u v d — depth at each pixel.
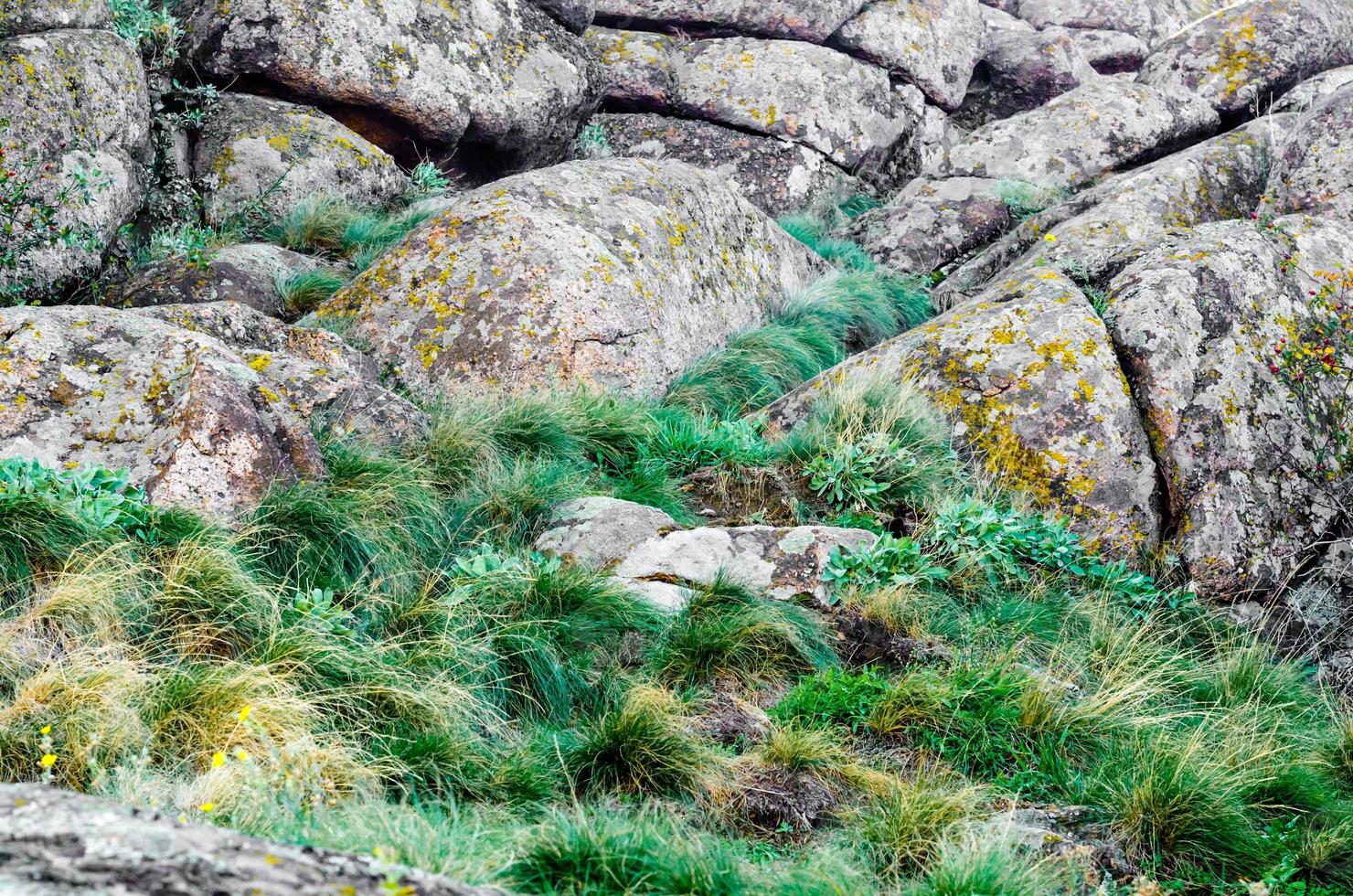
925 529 10.45
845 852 6.27
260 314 11.38
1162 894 6.36
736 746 7.34
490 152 19.05
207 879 3.63
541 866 5.49
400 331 12.53
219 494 8.30
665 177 14.88
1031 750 7.66
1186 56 21.45
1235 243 12.43
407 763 6.54
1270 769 7.48
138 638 6.97
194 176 15.96
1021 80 24.06
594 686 7.89
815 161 20.47
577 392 11.80
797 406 12.30
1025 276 13.02
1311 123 16.30
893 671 8.62
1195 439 11.02
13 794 4.05
